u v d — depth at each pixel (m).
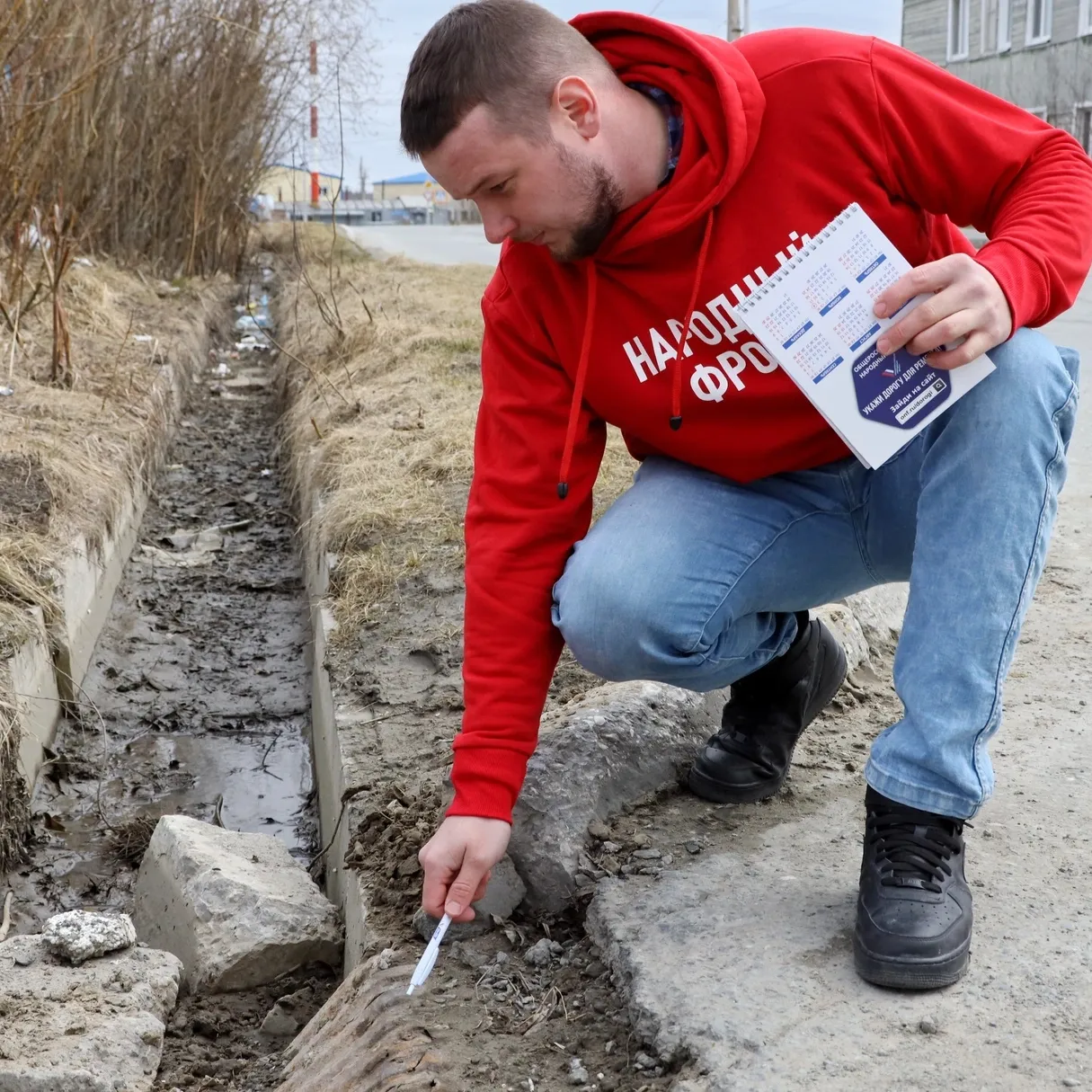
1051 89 23.53
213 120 11.62
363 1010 2.15
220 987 2.60
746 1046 1.77
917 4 28.61
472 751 2.06
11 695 3.51
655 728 2.59
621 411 2.12
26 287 7.40
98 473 5.41
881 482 2.17
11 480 4.82
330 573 4.24
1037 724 2.74
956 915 1.87
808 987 1.88
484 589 2.12
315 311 9.72
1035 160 1.97
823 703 2.59
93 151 9.18
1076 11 22.47
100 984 2.43
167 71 11.01
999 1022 1.77
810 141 1.94
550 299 2.11
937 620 1.91
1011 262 1.82
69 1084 2.11
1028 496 1.88
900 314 1.81
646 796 2.50
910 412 1.85
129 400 6.68
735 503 2.19
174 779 3.94
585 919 2.24
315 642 4.16
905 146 1.95
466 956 2.22
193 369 9.08
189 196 11.88
